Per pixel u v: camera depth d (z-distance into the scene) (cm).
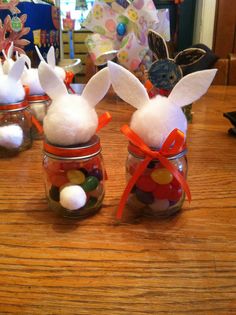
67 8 193
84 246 24
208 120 56
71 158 25
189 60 39
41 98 46
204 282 21
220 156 41
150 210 28
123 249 24
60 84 26
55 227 27
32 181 35
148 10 60
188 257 23
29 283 21
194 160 40
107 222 27
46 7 84
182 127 25
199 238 25
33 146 44
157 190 26
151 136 24
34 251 24
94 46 67
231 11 137
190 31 175
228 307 19
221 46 141
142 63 63
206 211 29
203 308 19
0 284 21
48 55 47
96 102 27
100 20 66
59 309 19
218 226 27
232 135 49
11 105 39
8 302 19
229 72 94
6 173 37
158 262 23
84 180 27
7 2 64
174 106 25
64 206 26
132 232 26
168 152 24
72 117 25
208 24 148
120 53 62
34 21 77
